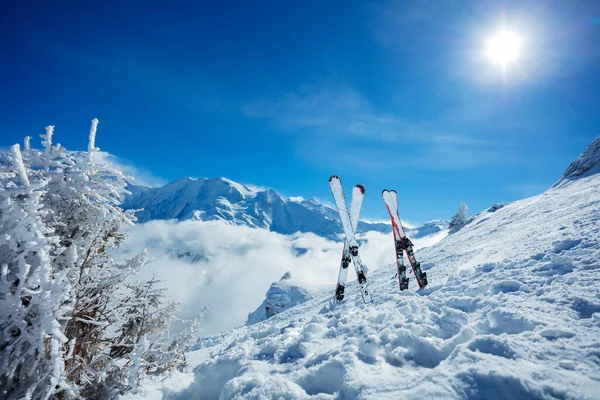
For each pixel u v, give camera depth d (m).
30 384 2.45
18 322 2.22
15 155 2.41
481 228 17.95
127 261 3.33
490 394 1.56
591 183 17.30
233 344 4.93
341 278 6.07
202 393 3.29
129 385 3.05
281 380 2.41
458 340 2.38
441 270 7.57
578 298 2.56
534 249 5.33
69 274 2.75
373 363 2.37
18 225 2.30
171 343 3.99
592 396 1.39
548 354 1.82
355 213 6.12
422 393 1.70
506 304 2.93
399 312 3.56
